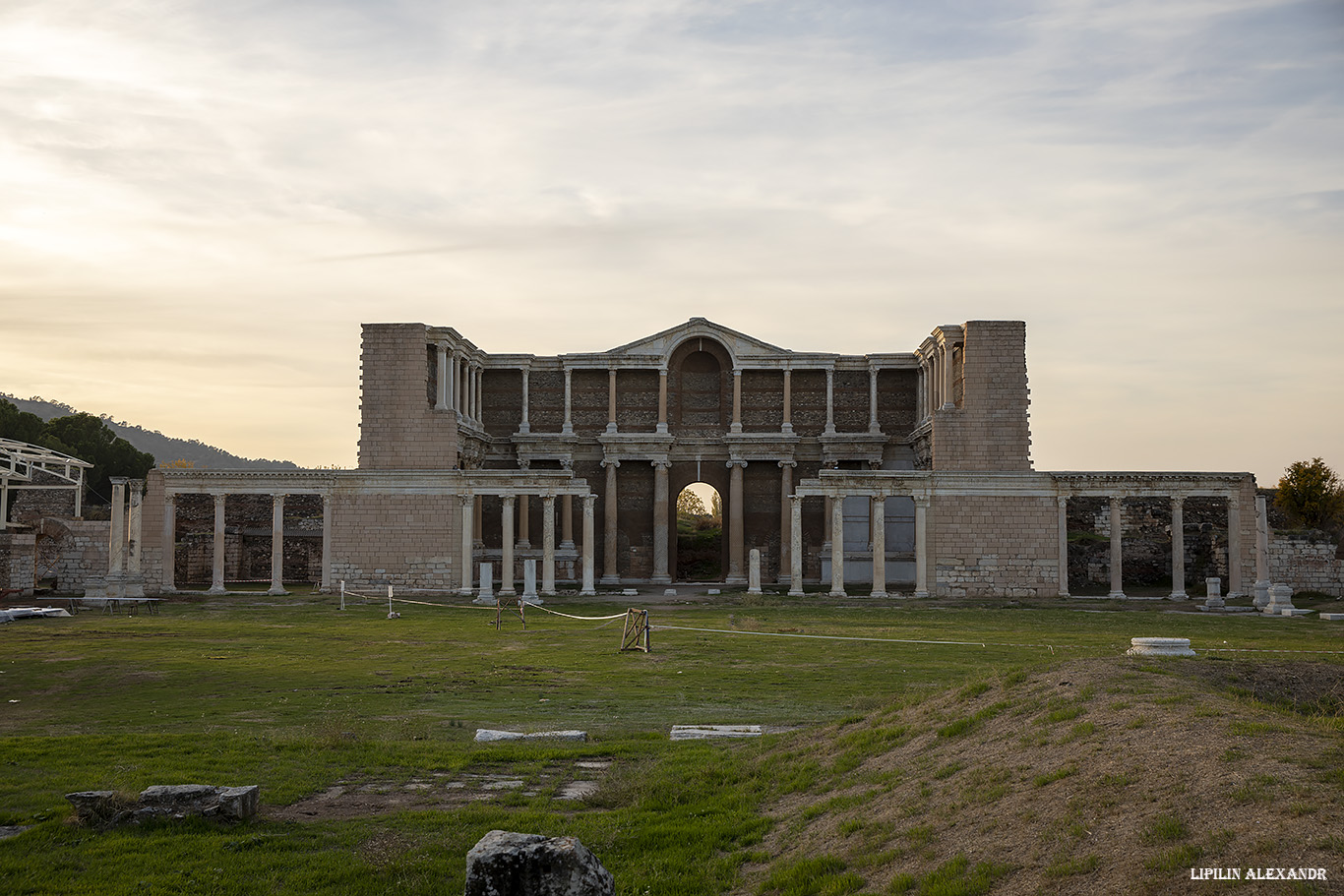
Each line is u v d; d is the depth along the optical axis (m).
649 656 40.69
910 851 15.03
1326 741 15.16
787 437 88.62
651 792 19.80
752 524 91.62
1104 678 20.47
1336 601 71.25
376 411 79.44
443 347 80.88
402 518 73.94
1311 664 22.73
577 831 17.61
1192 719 16.73
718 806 18.95
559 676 35.88
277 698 31.33
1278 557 76.75
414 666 38.19
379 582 73.75
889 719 22.52
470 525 73.38
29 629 49.50
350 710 29.33
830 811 17.67
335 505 74.12
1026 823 14.66
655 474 88.50
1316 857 11.56
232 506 93.38
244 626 52.16
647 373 92.94
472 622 54.69
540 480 73.25
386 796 20.02
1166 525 87.88
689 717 28.06
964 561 72.44
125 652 41.31
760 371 91.94
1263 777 13.71
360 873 15.58
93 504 128.62
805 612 60.69
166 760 21.94
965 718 20.09
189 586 83.38
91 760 22.09
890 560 85.25
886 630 49.47
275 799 19.36
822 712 28.69
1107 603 67.81
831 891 14.34
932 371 86.00
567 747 23.83
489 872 12.68
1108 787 14.82
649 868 16.09
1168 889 11.84
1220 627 51.19
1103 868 12.77
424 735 25.47
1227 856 12.12
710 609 62.41
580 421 92.38
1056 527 72.44
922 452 86.50
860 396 92.12
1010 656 39.72
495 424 93.31
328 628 51.06
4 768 21.38
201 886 15.12
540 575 88.19
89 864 15.95
